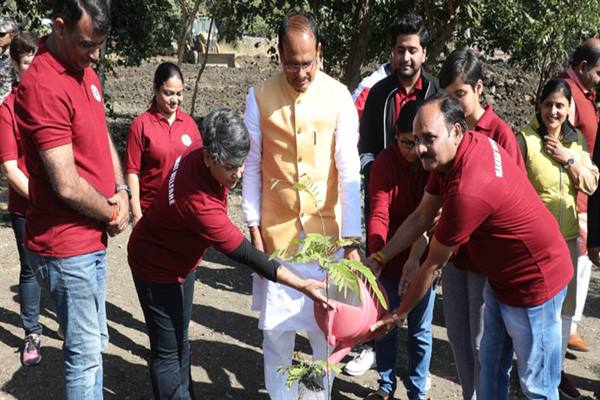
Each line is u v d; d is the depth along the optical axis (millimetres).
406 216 3742
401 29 4270
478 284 3568
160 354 3482
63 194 2992
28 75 2979
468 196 2811
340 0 9453
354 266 2533
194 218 3066
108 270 6277
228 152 2895
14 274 6082
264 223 3609
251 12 10430
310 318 3590
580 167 4070
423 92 4379
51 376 4398
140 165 4523
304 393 3568
